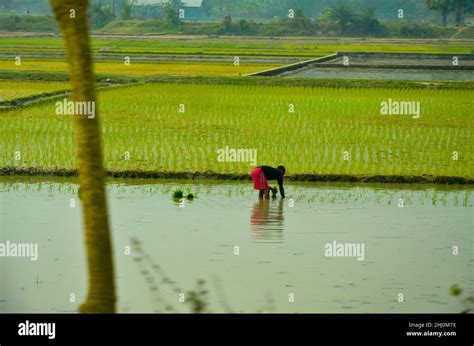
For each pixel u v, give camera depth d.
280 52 96.44
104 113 38.38
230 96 47.00
